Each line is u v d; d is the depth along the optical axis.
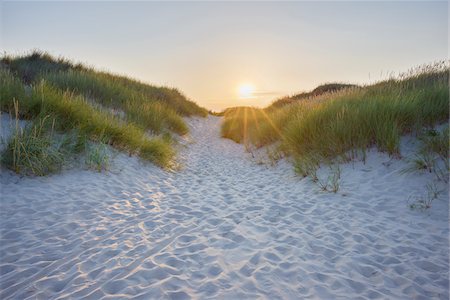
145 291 2.22
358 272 2.58
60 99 6.41
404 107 5.66
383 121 5.64
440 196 3.87
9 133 5.12
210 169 7.64
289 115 9.63
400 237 3.18
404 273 2.55
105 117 7.12
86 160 5.33
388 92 7.54
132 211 4.11
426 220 3.48
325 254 2.91
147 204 4.48
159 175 6.27
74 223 3.47
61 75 9.59
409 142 5.31
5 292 2.25
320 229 3.51
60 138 5.40
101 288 2.26
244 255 2.87
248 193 5.27
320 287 2.34
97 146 5.90
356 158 5.55
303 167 5.95
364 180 4.82
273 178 6.24
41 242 3.01
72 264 2.65
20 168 4.48
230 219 3.92
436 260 2.71
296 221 3.81
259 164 7.82
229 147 11.47
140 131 7.88
